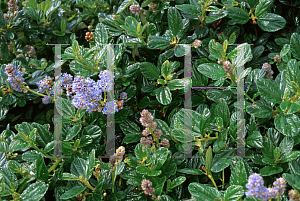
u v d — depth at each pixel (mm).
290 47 1439
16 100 1686
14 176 1341
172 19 1521
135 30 1522
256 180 1007
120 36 1666
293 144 1280
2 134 1583
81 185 1330
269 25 1511
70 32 1903
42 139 1476
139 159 1316
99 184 1296
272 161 1271
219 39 1601
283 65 1500
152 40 1507
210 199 1165
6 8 2105
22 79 1623
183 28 1593
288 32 1706
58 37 1878
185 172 1326
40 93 1719
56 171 1417
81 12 2010
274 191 1034
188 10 1528
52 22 1946
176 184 1283
